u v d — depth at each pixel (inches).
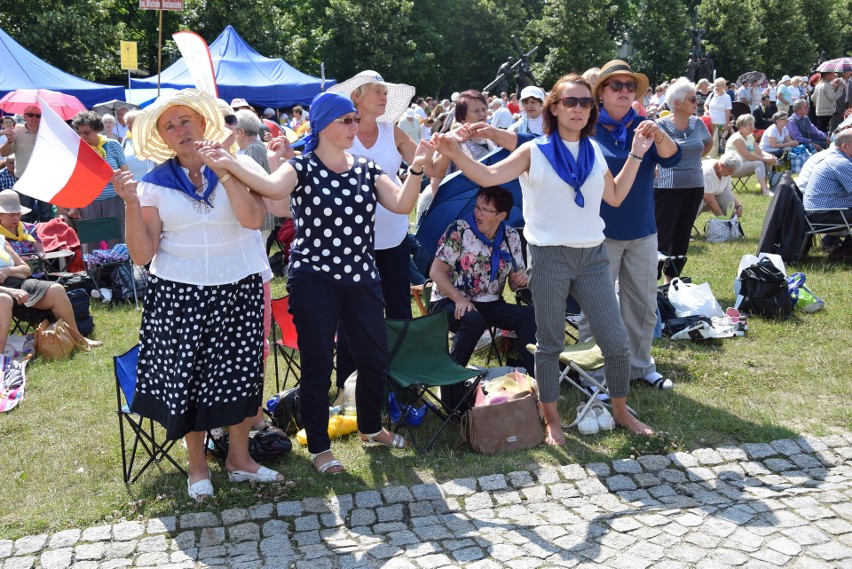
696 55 1547.7
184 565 138.6
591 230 171.0
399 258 202.2
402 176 334.6
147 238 148.6
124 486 168.4
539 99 341.4
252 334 158.9
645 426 186.2
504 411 180.5
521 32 1777.8
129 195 143.3
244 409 159.8
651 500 157.3
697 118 294.4
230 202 150.5
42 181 140.5
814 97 748.0
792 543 138.3
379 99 191.5
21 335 267.9
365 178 162.7
